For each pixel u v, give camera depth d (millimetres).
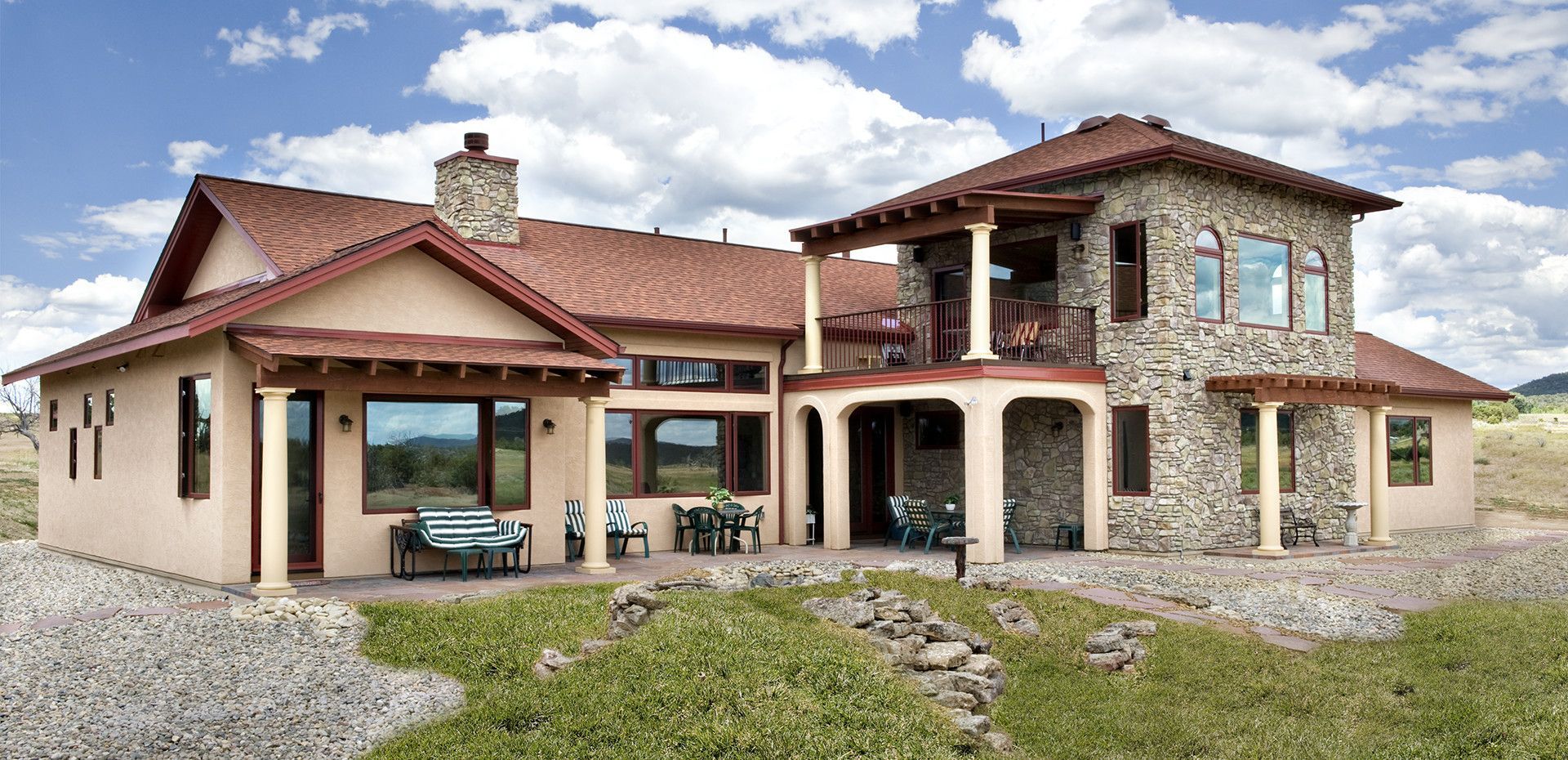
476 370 12906
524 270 17719
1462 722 7828
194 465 12875
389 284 13125
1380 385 18625
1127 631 10055
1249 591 12414
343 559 12836
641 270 19578
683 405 17766
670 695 7094
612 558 16094
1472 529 23281
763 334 18422
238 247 15547
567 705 7227
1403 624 10852
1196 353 17219
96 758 6586
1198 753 7379
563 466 14797
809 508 19641
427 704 7680
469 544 12695
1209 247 17609
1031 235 18750
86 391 16453
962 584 11625
